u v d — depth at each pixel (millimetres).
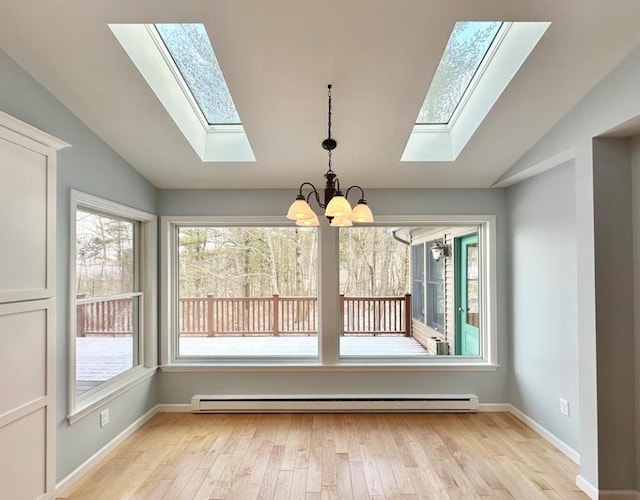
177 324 4004
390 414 3729
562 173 2996
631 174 2385
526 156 3164
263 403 3740
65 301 2553
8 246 1974
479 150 3129
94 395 2902
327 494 2434
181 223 3900
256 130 2859
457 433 3305
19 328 2043
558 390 3041
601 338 2373
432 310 4328
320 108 2600
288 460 2859
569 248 2914
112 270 3307
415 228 4309
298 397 3748
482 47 2430
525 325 3514
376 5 1830
